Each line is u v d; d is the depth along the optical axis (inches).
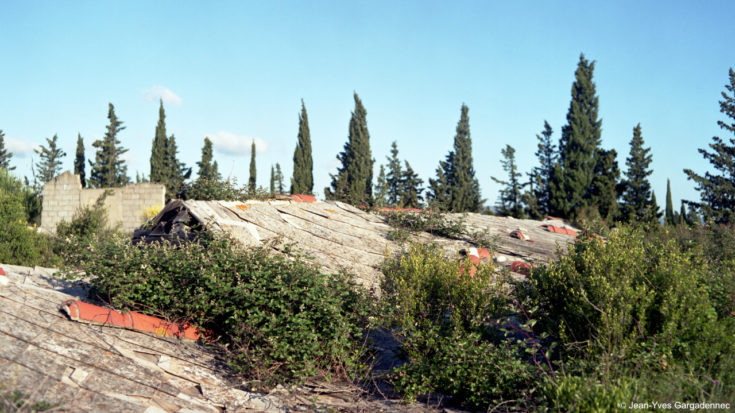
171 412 189.8
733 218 952.3
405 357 278.7
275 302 257.0
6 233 543.8
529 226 676.1
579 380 193.6
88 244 301.9
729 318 222.1
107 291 273.1
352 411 220.7
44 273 338.3
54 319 226.8
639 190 1585.9
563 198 1614.2
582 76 1697.8
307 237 424.8
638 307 224.2
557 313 259.3
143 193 856.9
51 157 1909.4
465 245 496.1
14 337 198.4
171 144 1727.4
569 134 1685.5
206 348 265.6
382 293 308.2
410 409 223.8
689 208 1512.1
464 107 1745.8
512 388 214.5
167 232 399.9
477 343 259.0
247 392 229.0
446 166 1753.2
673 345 210.8
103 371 200.2
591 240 295.1
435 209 547.5
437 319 276.8
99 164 1699.1
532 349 224.2
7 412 151.9
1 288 240.8
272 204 482.6
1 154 1916.8
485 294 272.8
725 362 202.5
